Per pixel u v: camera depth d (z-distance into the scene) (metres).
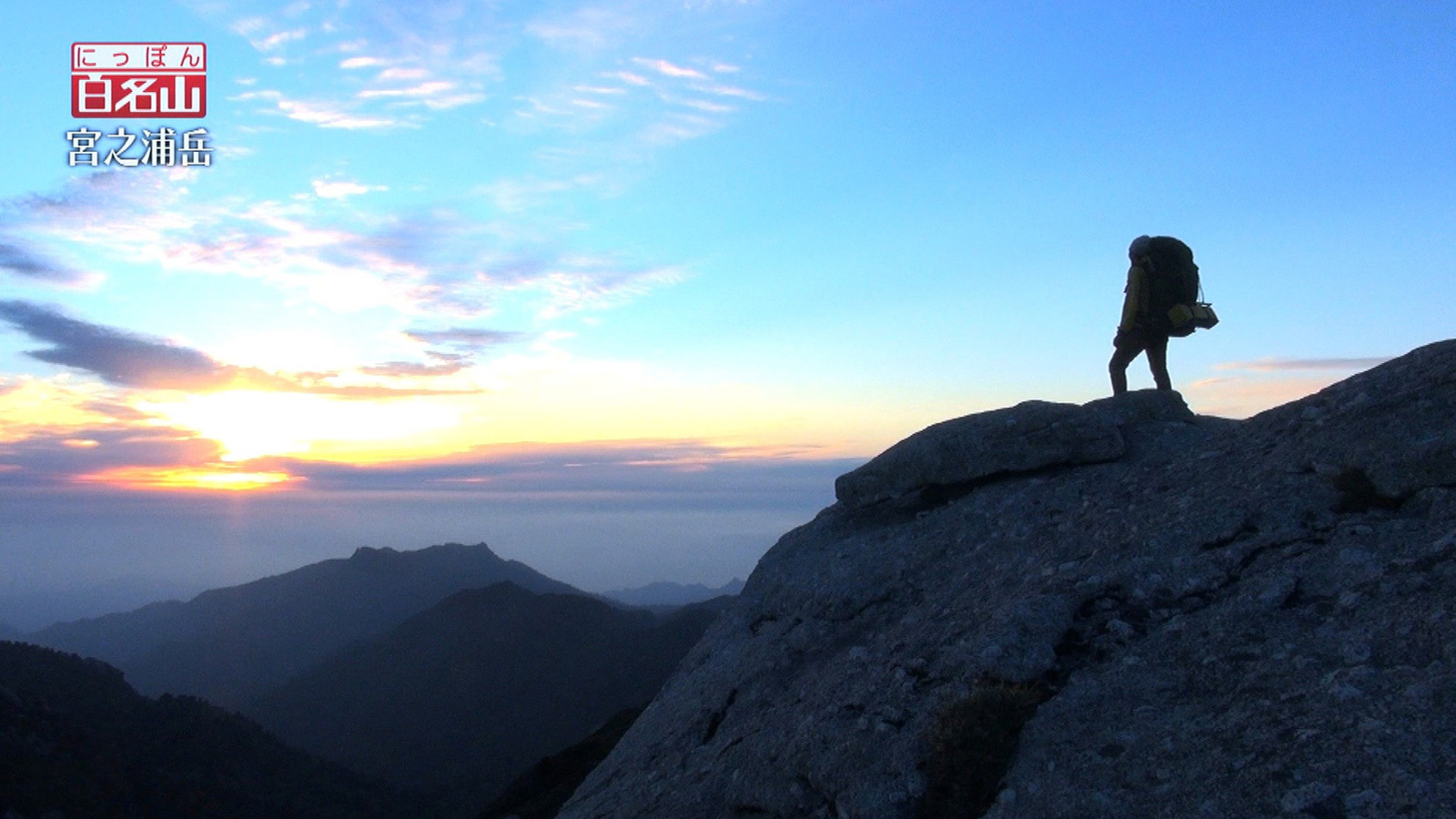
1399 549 5.19
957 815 5.19
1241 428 7.59
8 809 56.41
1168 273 10.16
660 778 8.03
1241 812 4.11
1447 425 5.71
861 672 6.89
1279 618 5.17
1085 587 6.26
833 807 5.88
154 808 67.69
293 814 79.31
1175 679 5.16
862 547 9.09
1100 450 8.61
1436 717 3.99
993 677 5.77
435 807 96.69
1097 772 4.79
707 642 10.09
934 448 9.23
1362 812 3.80
